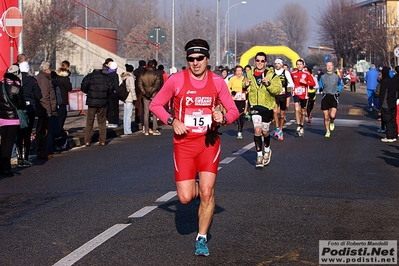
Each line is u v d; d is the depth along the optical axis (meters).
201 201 6.31
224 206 8.61
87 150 15.60
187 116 6.31
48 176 11.63
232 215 8.06
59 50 49.88
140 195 9.47
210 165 6.30
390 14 60.53
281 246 6.64
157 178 11.01
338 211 8.32
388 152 14.52
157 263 6.08
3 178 11.48
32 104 12.79
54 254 6.46
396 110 16.62
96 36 65.19
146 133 19.83
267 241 6.84
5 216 8.35
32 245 6.84
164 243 6.77
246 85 11.81
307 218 7.90
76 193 9.84
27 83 12.71
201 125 6.29
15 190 10.26
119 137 19.16
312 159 13.26
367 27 74.69
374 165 12.45
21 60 12.83
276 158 13.40
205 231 6.33
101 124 16.70
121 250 6.52
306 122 23.25
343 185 10.23
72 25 50.19
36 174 11.90
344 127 21.17
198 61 6.21
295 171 11.65
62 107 16.27
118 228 7.44
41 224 7.81
